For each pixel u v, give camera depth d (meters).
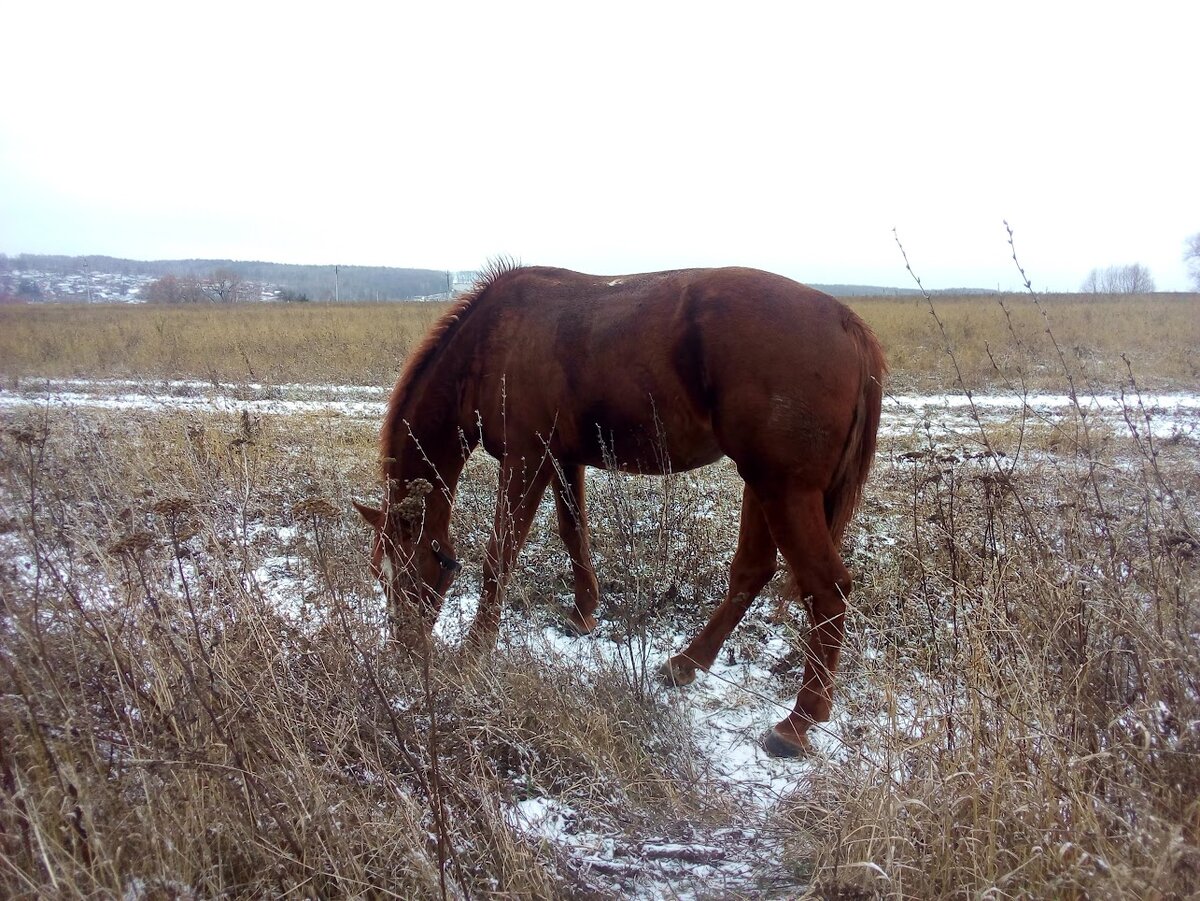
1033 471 4.96
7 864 1.81
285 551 4.34
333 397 9.76
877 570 4.16
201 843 2.06
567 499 4.02
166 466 5.28
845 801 2.35
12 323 20.89
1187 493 4.26
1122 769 2.11
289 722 2.44
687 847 2.47
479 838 2.29
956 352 12.36
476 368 3.87
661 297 3.38
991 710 2.36
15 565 2.89
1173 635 2.43
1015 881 1.94
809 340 3.05
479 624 3.56
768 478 3.12
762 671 3.70
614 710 2.97
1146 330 14.92
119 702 2.44
